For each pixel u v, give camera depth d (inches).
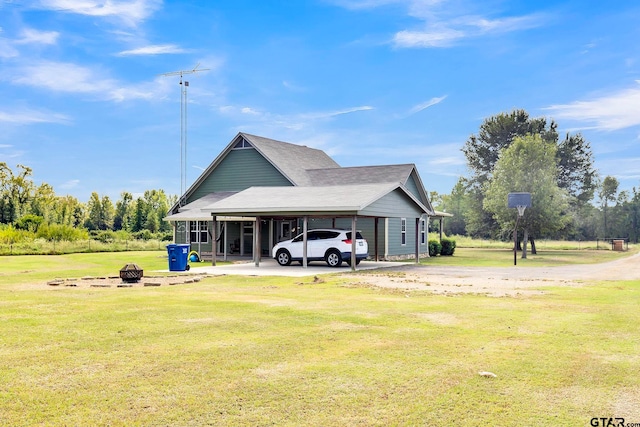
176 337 346.9
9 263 1135.0
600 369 276.7
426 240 1494.8
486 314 437.1
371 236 1234.6
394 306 481.1
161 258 1315.2
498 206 1603.1
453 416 214.2
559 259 1428.4
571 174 2375.7
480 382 255.3
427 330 370.9
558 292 590.6
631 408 223.6
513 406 225.1
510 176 1612.9
